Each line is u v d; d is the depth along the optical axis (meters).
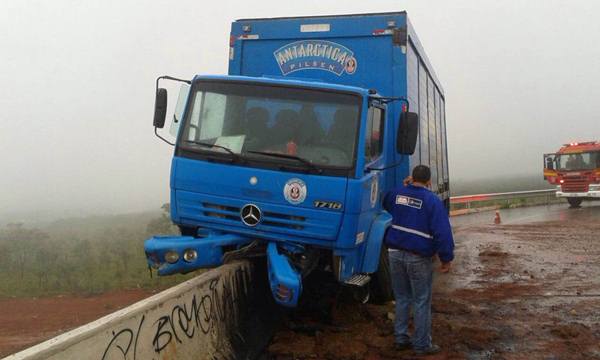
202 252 5.89
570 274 10.37
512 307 7.90
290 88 6.18
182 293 4.57
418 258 5.68
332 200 5.70
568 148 31.53
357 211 5.73
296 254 5.86
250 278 6.10
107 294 9.95
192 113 6.30
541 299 8.38
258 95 6.21
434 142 11.83
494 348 6.02
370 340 6.17
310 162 5.83
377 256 6.40
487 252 13.23
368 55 7.69
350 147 5.84
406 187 5.84
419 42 9.05
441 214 5.62
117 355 3.63
